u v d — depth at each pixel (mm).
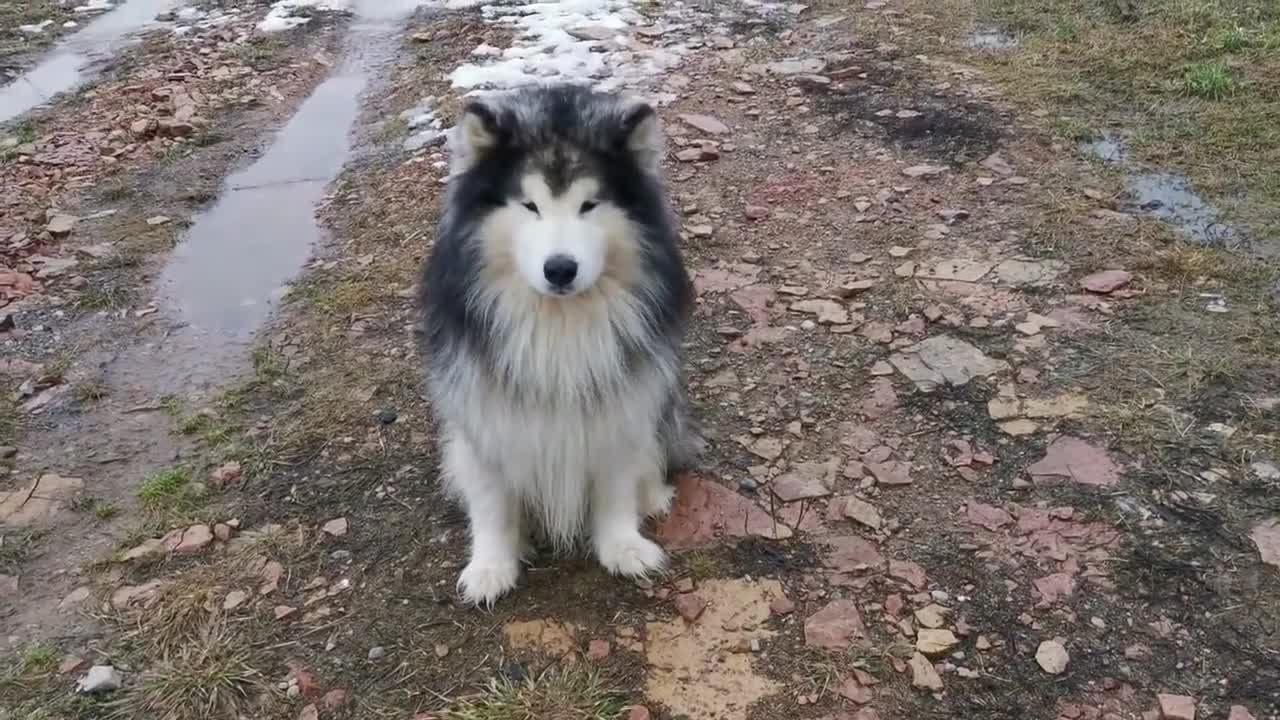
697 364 2203
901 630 1592
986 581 1663
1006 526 1762
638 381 1563
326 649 1588
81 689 1523
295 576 1719
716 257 2605
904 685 1511
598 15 4402
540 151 1437
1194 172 2781
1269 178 2713
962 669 1530
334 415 2104
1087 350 2150
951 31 3910
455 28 4387
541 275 1367
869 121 3254
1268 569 1643
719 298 2428
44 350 2373
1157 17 3762
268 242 2836
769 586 1676
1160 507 1765
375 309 2471
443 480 1858
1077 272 2414
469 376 1540
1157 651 1536
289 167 3295
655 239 1524
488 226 1457
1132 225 2566
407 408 2117
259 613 1648
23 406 2184
